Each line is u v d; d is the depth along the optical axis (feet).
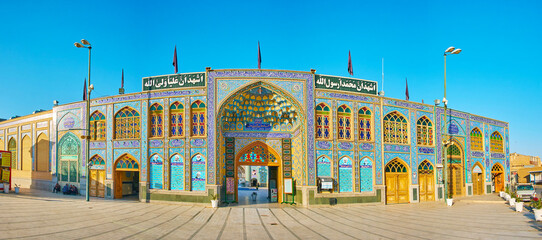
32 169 78.13
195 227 39.04
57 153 70.59
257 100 60.18
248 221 43.55
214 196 54.39
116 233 34.04
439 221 43.98
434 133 69.51
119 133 62.39
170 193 57.26
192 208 52.80
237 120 60.29
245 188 102.32
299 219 45.55
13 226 33.83
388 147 63.41
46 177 73.82
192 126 57.88
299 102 58.39
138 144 60.13
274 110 60.39
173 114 59.06
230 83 57.36
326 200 57.88
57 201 53.98
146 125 59.72
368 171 61.77
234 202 58.54
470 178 77.20
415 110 67.21
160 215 45.68
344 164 60.18
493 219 44.83
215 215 47.32
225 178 58.75
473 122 79.15
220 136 57.72
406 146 65.41
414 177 65.67
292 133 60.75
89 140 58.49
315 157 58.34
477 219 45.09
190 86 58.29
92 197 63.46
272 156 60.54
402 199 64.34
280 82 58.18
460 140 75.72
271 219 45.29
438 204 62.80
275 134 60.39
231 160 59.21
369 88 63.67
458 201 67.92
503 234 35.24
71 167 68.49
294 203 58.95
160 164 58.90
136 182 71.15
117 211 47.21
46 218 38.86
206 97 57.00
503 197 72.54
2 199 52.24
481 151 80.94
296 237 34.83
